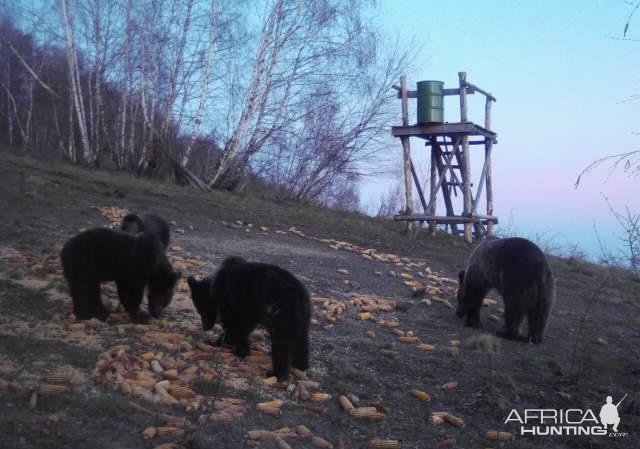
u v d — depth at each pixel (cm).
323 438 536
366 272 1224
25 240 1037
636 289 1480
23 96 3419
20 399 505
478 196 1909
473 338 845
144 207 1550
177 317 815
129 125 2508
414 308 1020
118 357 596
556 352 877
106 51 2445
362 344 780
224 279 696
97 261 729
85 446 458
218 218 1578
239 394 588
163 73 2430
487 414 633
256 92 2409
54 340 643
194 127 2442
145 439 480
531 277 895
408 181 1889
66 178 1762
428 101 1812
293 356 656
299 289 654
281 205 2197
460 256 1599
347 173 2659
